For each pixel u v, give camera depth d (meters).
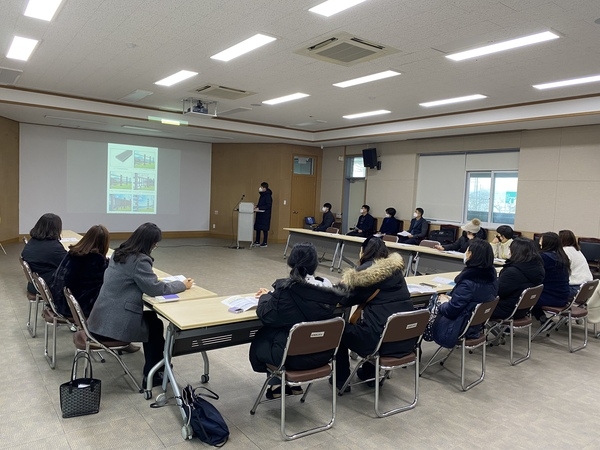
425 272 6.61
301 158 12.38
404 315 2.71
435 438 2.59
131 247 2.87
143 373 3.13
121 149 11.18
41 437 2.40
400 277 2.91
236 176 12.40
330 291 2.49
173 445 2.39
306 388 3.12
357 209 11.82
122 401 2.85
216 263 8.23
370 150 10.86
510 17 3.81
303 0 3.65
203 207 12.71
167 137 11.76
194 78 6.31
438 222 9.83
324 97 7.22
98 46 5.01
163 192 11.93
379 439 2.56
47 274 3.71
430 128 8.61
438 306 3.36
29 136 9.92
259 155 12.09
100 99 8.11
